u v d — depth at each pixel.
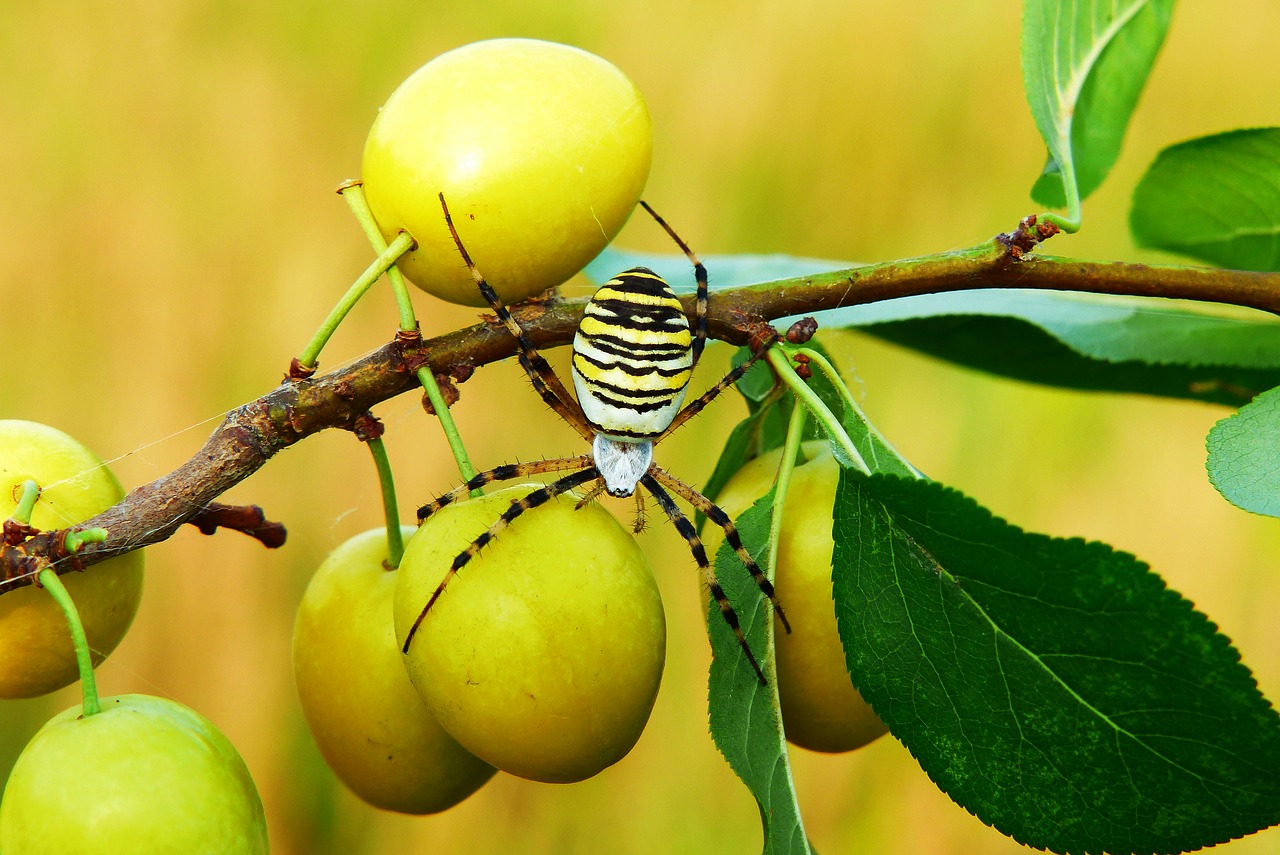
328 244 0.85
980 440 0.77
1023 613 0.37
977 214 0.82
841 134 0.86
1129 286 0.39
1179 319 0.42
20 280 0.82
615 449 0.42
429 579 0.38
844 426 0.39
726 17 0.91
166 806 0.37
